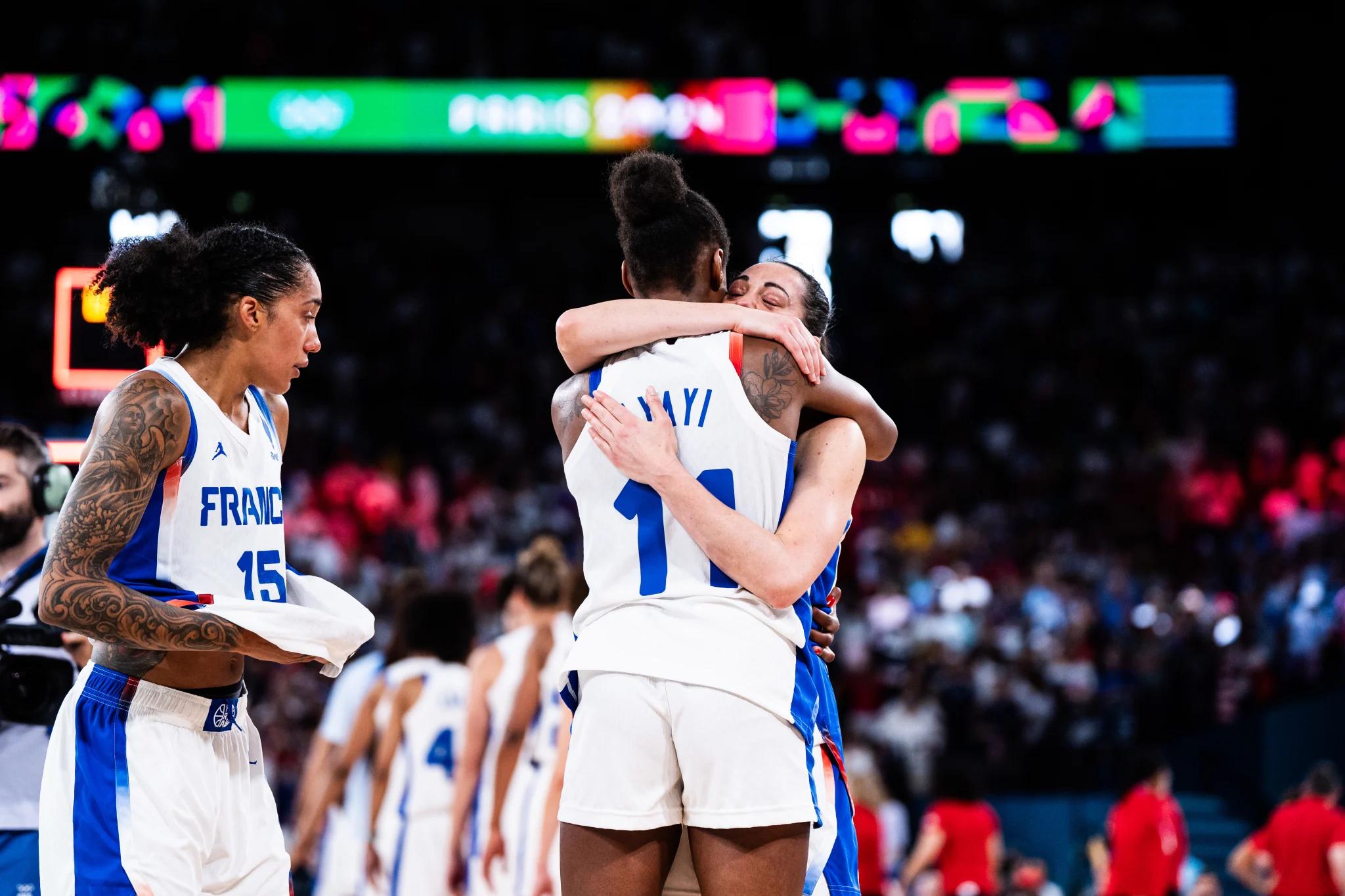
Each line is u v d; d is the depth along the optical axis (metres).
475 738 7.14
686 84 23.86
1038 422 26.50
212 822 3.64
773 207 28.66
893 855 12.16
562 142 23.86
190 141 22.98
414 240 30.00
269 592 3.76
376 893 7.70
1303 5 25.41
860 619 17.66
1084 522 22.62
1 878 4.60
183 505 3.58
